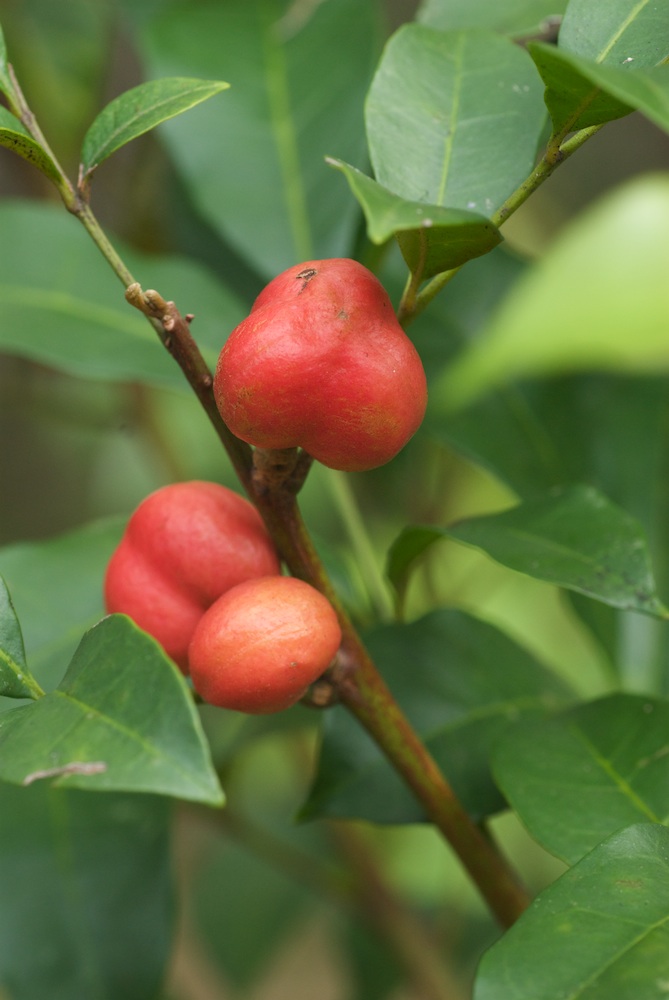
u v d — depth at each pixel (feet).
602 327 0.98
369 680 1.00
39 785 1.21
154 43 1.30
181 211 1.44
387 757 1.01
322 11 1.31
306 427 0.92
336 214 1.26
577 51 0.96
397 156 0.99
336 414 0.91
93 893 1.18
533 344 0.98
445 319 1.28
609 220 0.98
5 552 1.17
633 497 1.27
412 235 0.91
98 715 0.87
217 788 0.84
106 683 0.87
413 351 0.92
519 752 1.03
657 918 0.90
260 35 1.31
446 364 1.27
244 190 1.27
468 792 1.10
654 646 1.24
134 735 0.86
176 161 1.27
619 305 0.97
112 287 1.28
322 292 0.91
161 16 1.31
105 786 0.85
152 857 1.19
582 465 1.27
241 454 0.95
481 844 1.03
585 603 1.25
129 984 1.17
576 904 0.90
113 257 0.95
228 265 1.43
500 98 1.00
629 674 1.24
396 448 0.92
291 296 0.91
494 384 1.27
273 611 0.94
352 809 1.09
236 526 0.98
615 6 0.96
